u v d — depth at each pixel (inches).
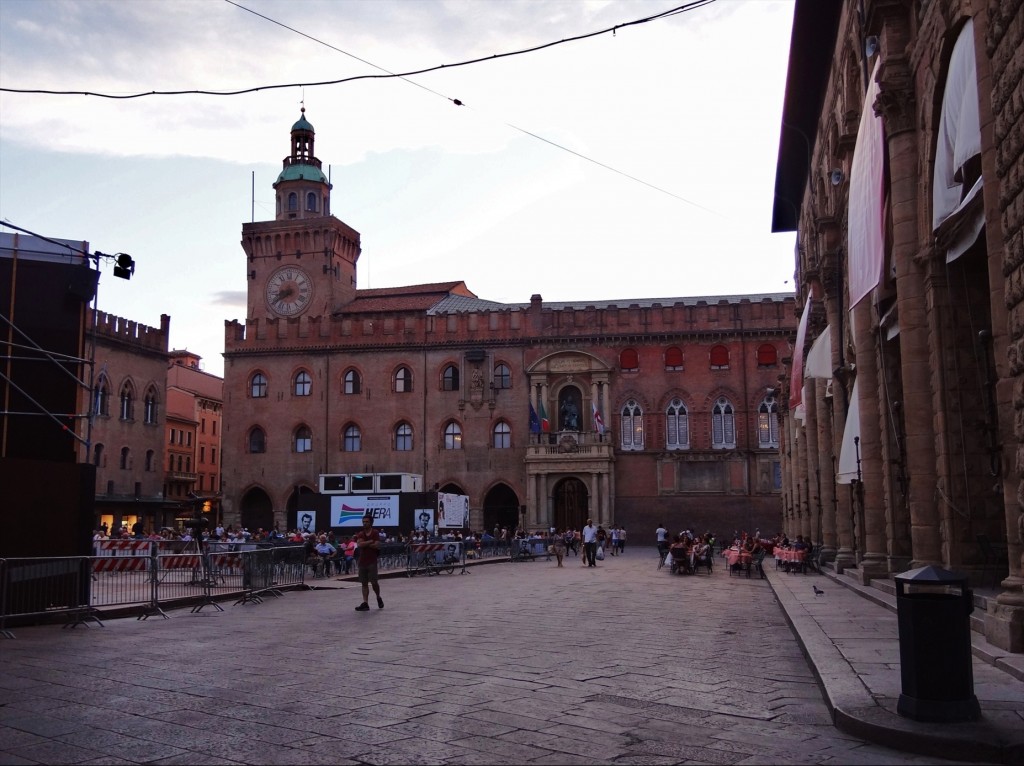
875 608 693.3
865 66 827.4
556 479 2662.4
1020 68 393.1
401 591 1048.2
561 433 2667.3
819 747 303.4
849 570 1047.6
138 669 463.8
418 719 343.9
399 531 2014.0
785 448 2220.7
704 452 2645.2
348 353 2859.3
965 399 638.5
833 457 1266.0
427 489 2753.4
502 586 1123.3
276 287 2982.3
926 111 640.4
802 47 1241.4
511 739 313.6
